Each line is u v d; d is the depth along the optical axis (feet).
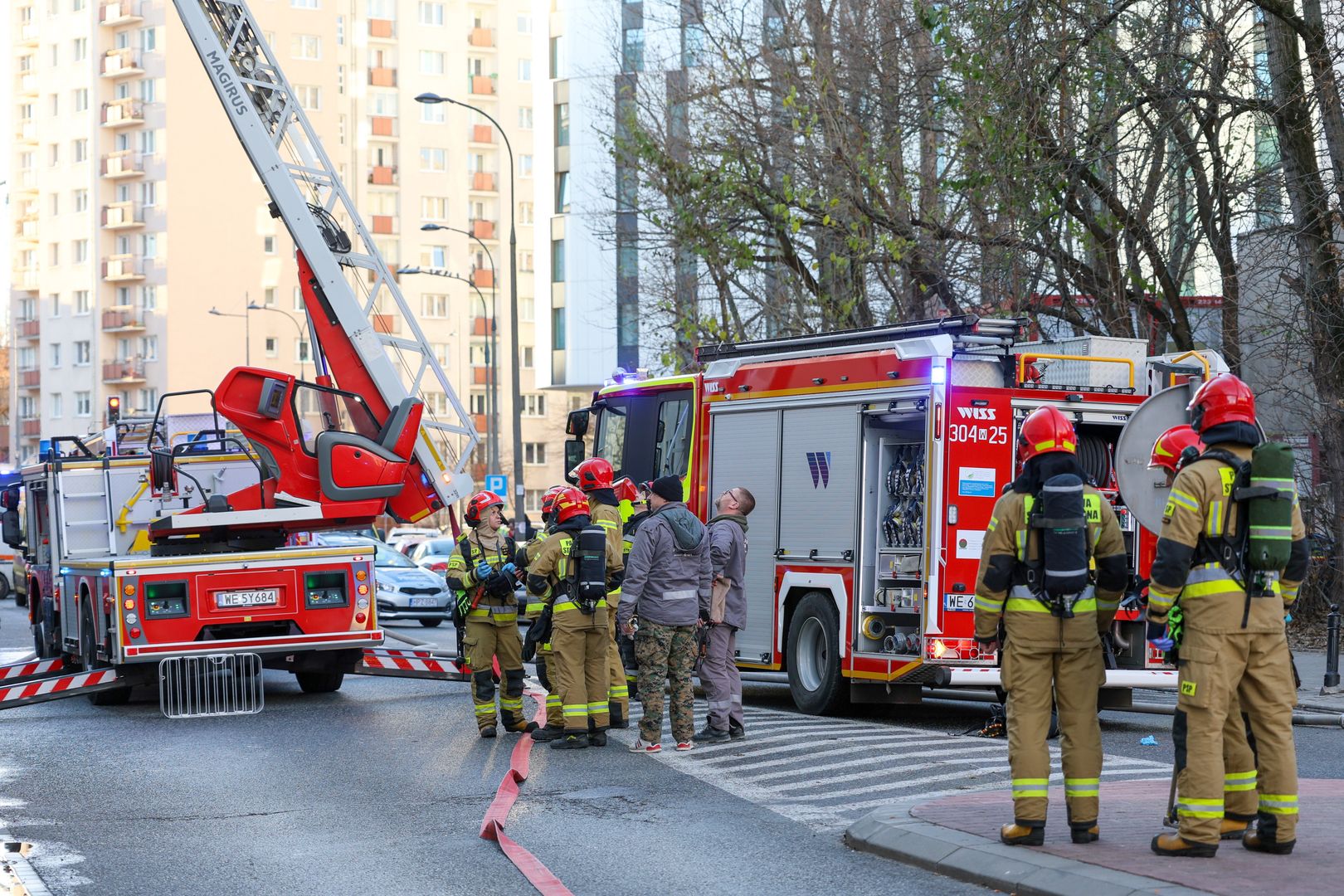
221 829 37.11
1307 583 92.48
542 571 48.85
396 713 60.03
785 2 117.70
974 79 84.28
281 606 61.82
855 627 56.59
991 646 31.81
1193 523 28.63
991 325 54.49
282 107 66.08
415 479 65.87
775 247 115.03
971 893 28.86
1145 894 26.12
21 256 425.69
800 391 59.62
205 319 386.11
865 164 101.19
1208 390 29.45
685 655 48.65
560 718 52.60
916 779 42.04
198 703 61.16
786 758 46.39
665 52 151.33
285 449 63.72
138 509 68.28
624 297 209.15
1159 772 43.45
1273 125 87.35
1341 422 87.76
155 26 387.55
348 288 65.51
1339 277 86.12
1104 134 84.99
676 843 34.30
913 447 55.88
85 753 50.29
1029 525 30.45
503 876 31.48
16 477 80.23
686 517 48.39
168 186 384.88
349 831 36.50
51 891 30.76
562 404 398.01
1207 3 85.56
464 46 414.62
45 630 73.72
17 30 419.13
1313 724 57.21
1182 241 94.17
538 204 255.91
